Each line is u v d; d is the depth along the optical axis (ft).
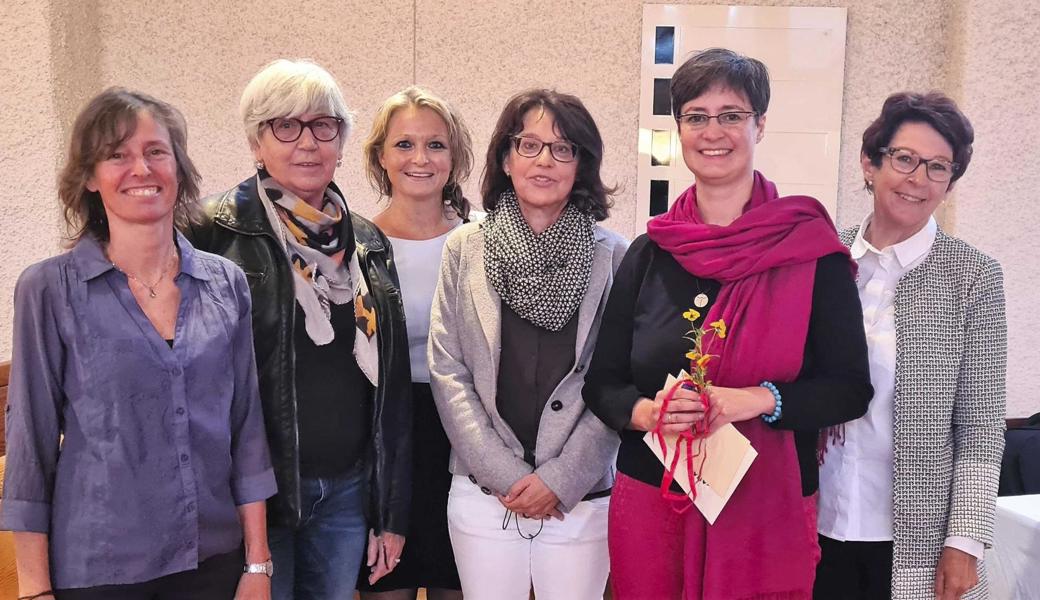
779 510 5.14
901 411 5.62
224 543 5.07
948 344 5.63
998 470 5.55
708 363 5.20
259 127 6.01
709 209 5.62
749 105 5.41
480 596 6.29
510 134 6.31
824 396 5.03
